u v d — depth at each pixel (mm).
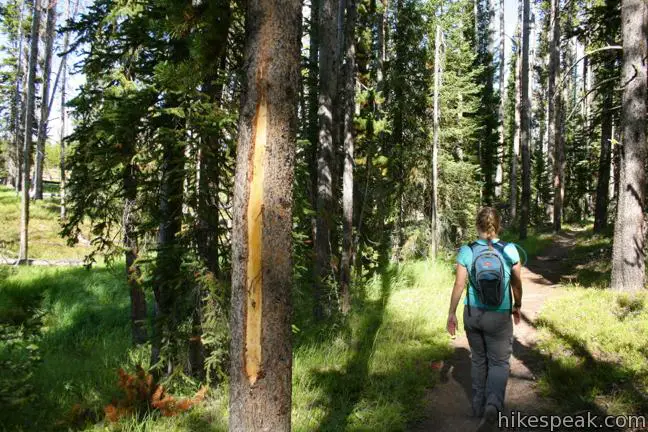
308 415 4723
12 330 6133
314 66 12438
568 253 16922
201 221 5723
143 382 5297
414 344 7125
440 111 17234
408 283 12727
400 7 16109
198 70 3270
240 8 4164
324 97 9758
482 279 4035
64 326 10766
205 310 5508
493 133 25703
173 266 5727
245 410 2682
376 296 11352
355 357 6484
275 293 2701
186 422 4793
